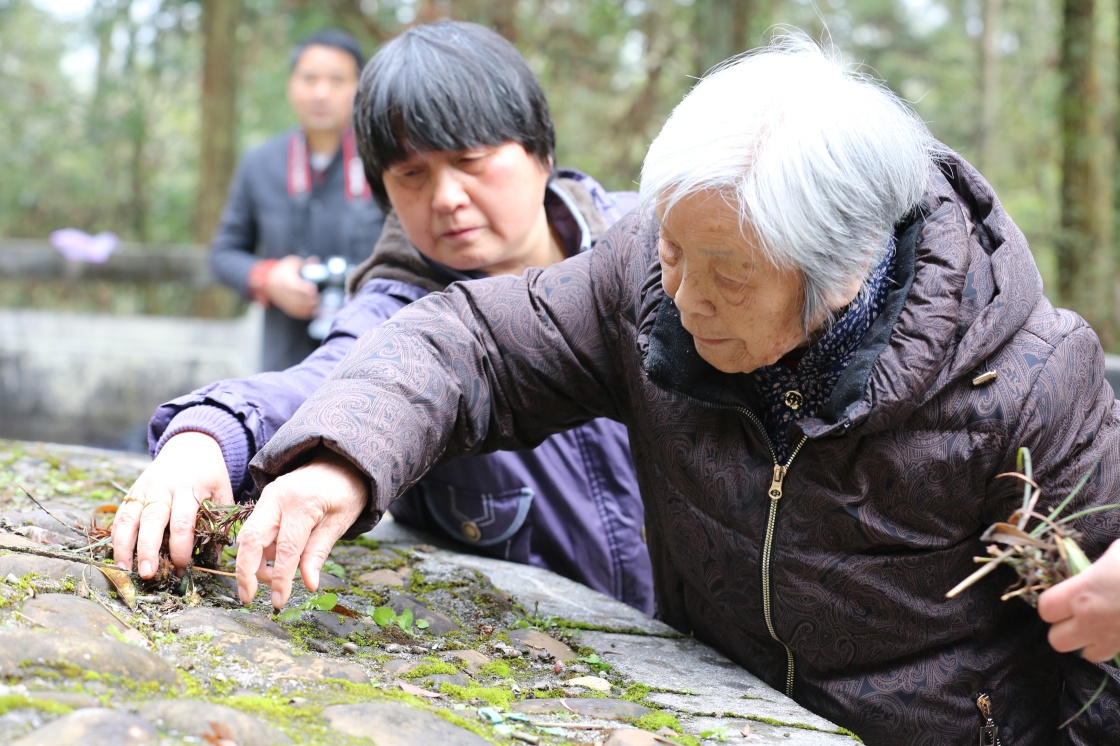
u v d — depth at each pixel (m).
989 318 1.56
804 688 1.83
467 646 1.86
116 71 12.05
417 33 2.24
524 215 2.31
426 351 1.78
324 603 1.84
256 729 1.29
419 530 2.61
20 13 12.48
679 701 1.71
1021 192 12.46
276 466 1.62
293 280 4.10
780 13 9.95
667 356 1.67
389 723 1.40
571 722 1.56
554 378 1.85
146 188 12.37
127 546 1.73
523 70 2.29
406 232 2.33
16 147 11.73
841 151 1.42
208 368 6.70
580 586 2.30
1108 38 11.44
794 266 1.43
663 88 9.21
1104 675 1.68
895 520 1.63
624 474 2.46
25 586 1.62
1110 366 3.56
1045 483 1.58
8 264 7.26
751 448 1.71
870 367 1.54
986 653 1.74
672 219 1.44
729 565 1.79
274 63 12.00
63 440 6.68
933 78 13.65
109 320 7.05
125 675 1.39
